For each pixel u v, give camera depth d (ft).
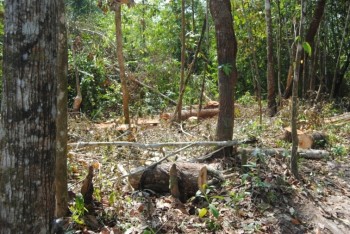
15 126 7.00
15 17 6.86
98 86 34.96
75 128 24.21
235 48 17.85
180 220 13.19
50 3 7.12
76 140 21.86
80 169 16.85
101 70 35.17
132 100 34.73
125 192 14.96
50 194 7.52
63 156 11.73
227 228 13.05
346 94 52.65
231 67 17.63
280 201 15.02
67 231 11.28
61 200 11.94
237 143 17.52
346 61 48.83
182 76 27.89
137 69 38.14
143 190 15.01
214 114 32.50
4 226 7.20
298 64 16.37
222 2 17.35
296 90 16.60
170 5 45.73
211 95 39.88
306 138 21.75
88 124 25.93
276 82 48.65
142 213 13.42
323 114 29.63
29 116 7.02
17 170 7.06
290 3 39.93
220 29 17.48
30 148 7.08
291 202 15.16
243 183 15.37
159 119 29.78
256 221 13.65
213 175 15.76
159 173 14.93
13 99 6.97
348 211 15.51
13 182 7.08
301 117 26.86
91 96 34.24
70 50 36.01
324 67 46.32
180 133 24.38
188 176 14.75
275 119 27.58
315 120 26.58
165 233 12.55
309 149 21.36
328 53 49.80
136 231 12.32
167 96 37.06
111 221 12.81
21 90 6.95
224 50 17.56
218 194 14.94
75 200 12.29
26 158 7.07
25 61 6.91
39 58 7.03
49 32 7.14
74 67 33.42
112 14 47.06
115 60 37.78
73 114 30.01
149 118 31.09
